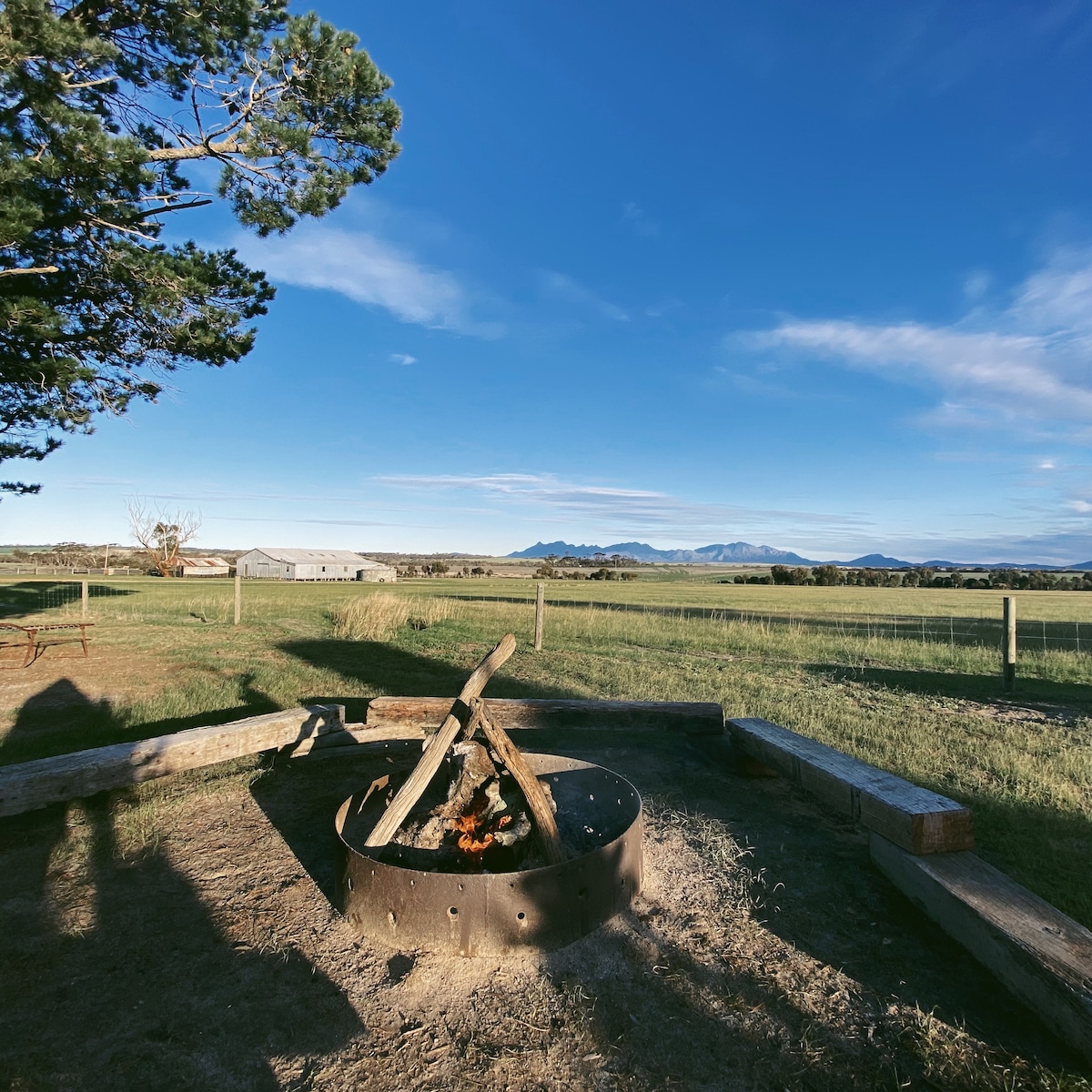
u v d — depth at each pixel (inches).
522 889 103.5
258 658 432.5
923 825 116.0
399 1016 90.7
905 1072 79.5
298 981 98.3
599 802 155.3
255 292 351.3
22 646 471.2
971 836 118.6
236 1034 87.1
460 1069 81.0
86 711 280.8
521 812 128.8
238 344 339.6
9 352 289.3
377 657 438.3
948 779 185.9
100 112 286.0
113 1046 84.7
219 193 304.7
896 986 94.8
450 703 211.9
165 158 292.2
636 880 123.2
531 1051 83.8
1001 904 100.4
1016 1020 87.1
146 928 112.2
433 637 550.3
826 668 395.5
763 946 105.8
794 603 1317.7
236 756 177.2
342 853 116.2
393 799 120.4
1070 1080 75.4
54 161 234.5
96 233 280.8
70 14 248.8
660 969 100.1
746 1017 89.5
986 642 550.3
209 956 104.5
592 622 656.4
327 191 303.9
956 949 103.4
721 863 134.9
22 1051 83.5
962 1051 81.6
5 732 244.8
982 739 228.2
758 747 176.6
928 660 425.7
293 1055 83.5
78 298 307.0
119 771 150.6
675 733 242.1
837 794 138.3
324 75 285.6
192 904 120.6
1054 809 160.1
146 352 345.4
